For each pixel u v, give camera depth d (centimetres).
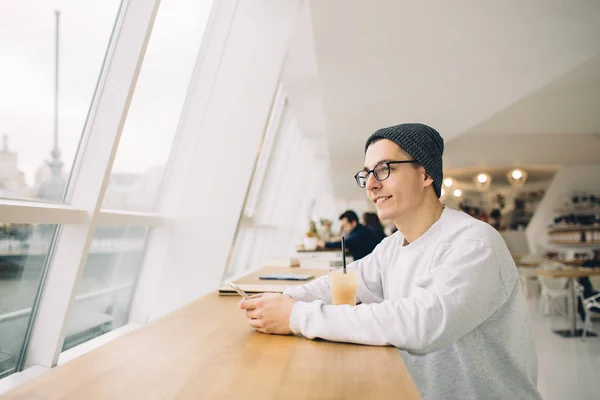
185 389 74
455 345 111
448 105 554
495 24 354
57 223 180
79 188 200
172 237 319
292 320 107
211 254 315
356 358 90
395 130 117
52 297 198
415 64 428
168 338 107
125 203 296
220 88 327
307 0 339
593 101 571
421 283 105
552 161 955
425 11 329
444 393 113
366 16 335
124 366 86
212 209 319
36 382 78
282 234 899
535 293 825
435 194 122
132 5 200
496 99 532
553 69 446
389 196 117
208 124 325
